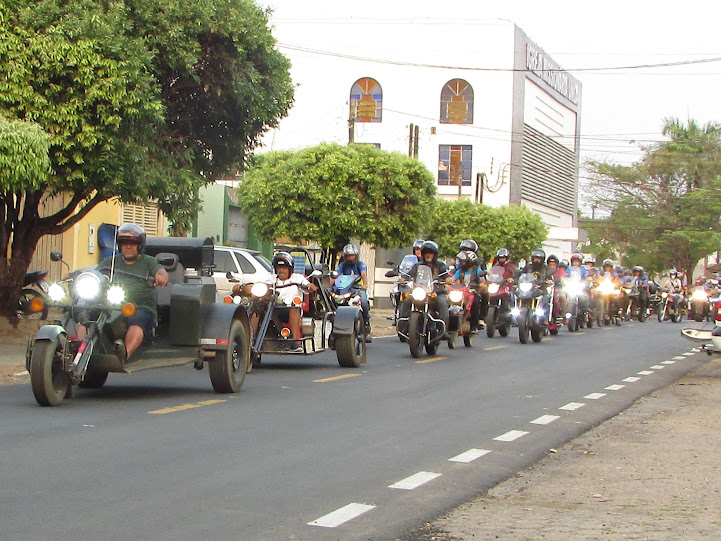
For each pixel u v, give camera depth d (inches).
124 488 300.5
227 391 528.4
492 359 795.4
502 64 2662.4
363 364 721.0
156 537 249.8
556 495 320.5
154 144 784.3
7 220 809.5
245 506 285.0
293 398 518.9
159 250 645.3
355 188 1323.8
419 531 268.7
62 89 700.0
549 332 1149.7
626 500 314.5
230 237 1644.9
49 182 705.6
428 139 2691.9
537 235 2158.0
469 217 2096.5
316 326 663.1
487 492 322.0
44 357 445.1
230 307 526.0
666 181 3009.4
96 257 1202.0
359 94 2719.0
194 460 346.0
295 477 326.3
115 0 754.8
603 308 1382.9
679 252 3016.7
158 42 762.8
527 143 2819.9
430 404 515.8
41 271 902.4
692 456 397.1
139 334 476.4
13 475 311.9
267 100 852.6
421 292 776.3
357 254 786.2
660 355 901.8
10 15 693.3
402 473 340.8
